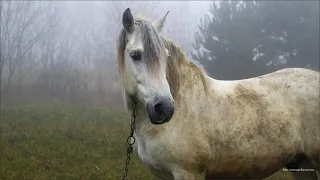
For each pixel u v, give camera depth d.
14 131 8.19
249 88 3.34
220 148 3.09
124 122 9.99
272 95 3.33
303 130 3.32
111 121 10.08
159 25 3.06
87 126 8.90
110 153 6.66
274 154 3.21
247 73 16.62
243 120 3.15
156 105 2.68
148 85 2.75
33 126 8.83
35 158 6.20
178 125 2.98
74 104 16.28
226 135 3.09
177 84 3.04
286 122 3.24
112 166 5.77
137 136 3.18
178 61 3.13
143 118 3.08
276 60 17.83
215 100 3.16
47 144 7.18
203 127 3.03
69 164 5.97
